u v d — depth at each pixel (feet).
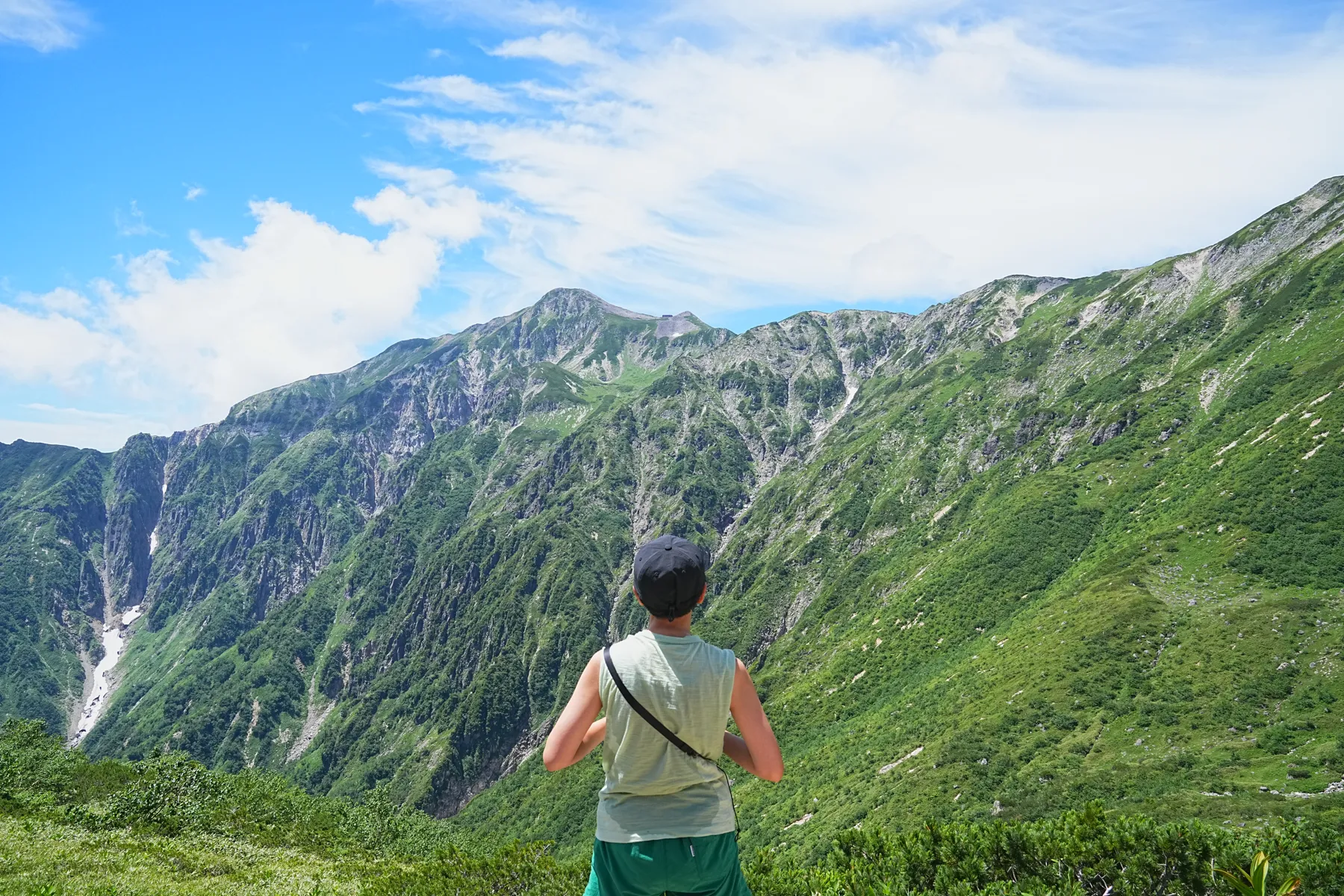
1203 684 367.66
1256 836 33.04
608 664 14.76
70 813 101.65
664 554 14.96
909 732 502.38
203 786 124.98
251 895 56.13
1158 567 517.55
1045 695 423.23
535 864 44.29
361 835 176.96
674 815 14.52
